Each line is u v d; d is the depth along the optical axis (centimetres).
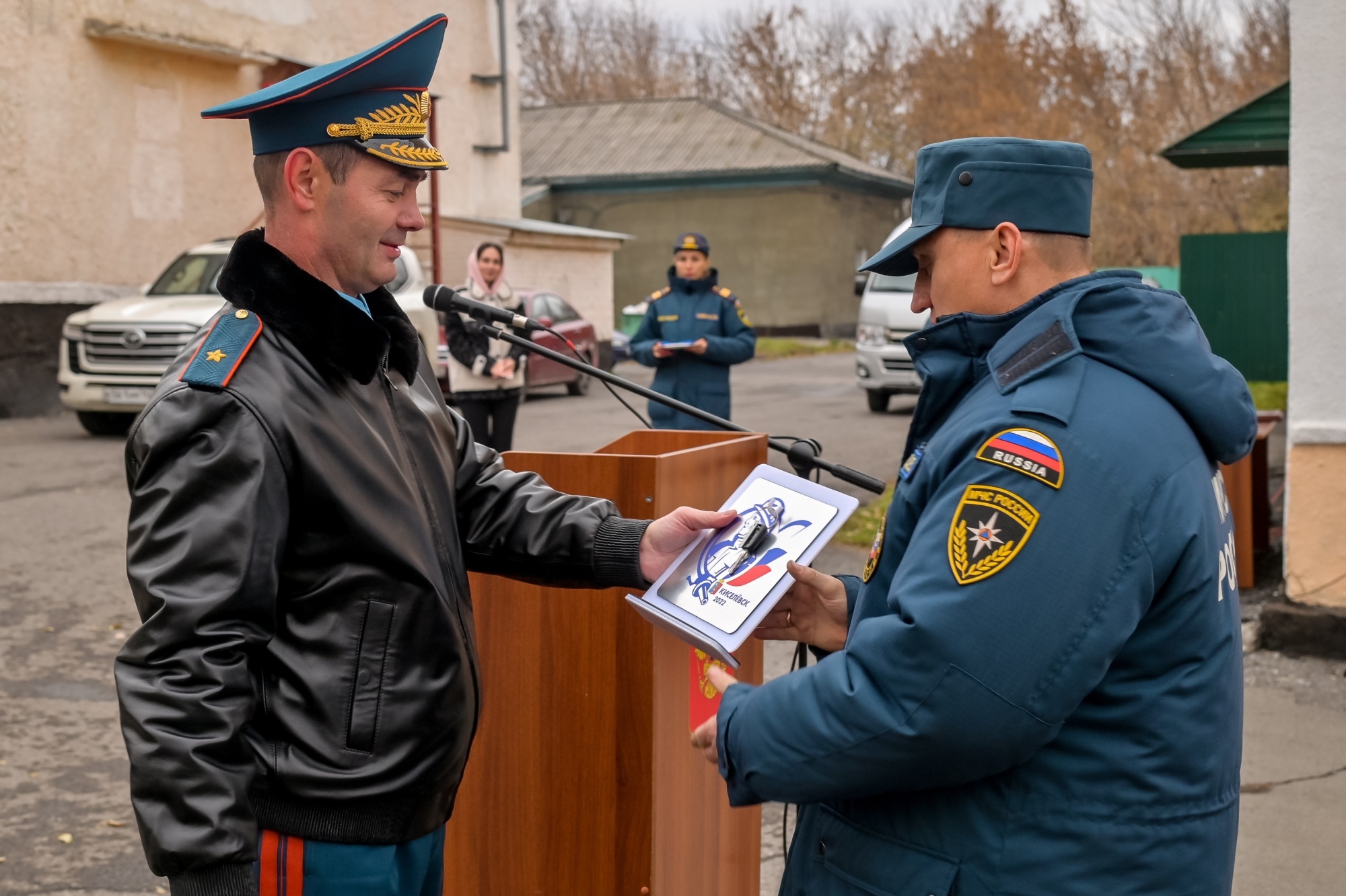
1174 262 3061
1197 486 148
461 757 176
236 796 150
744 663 262
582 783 225
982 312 164
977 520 144
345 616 164
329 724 162
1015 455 145
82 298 1355
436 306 305
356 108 169
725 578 190
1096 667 141
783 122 4931
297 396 162
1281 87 777
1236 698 156
